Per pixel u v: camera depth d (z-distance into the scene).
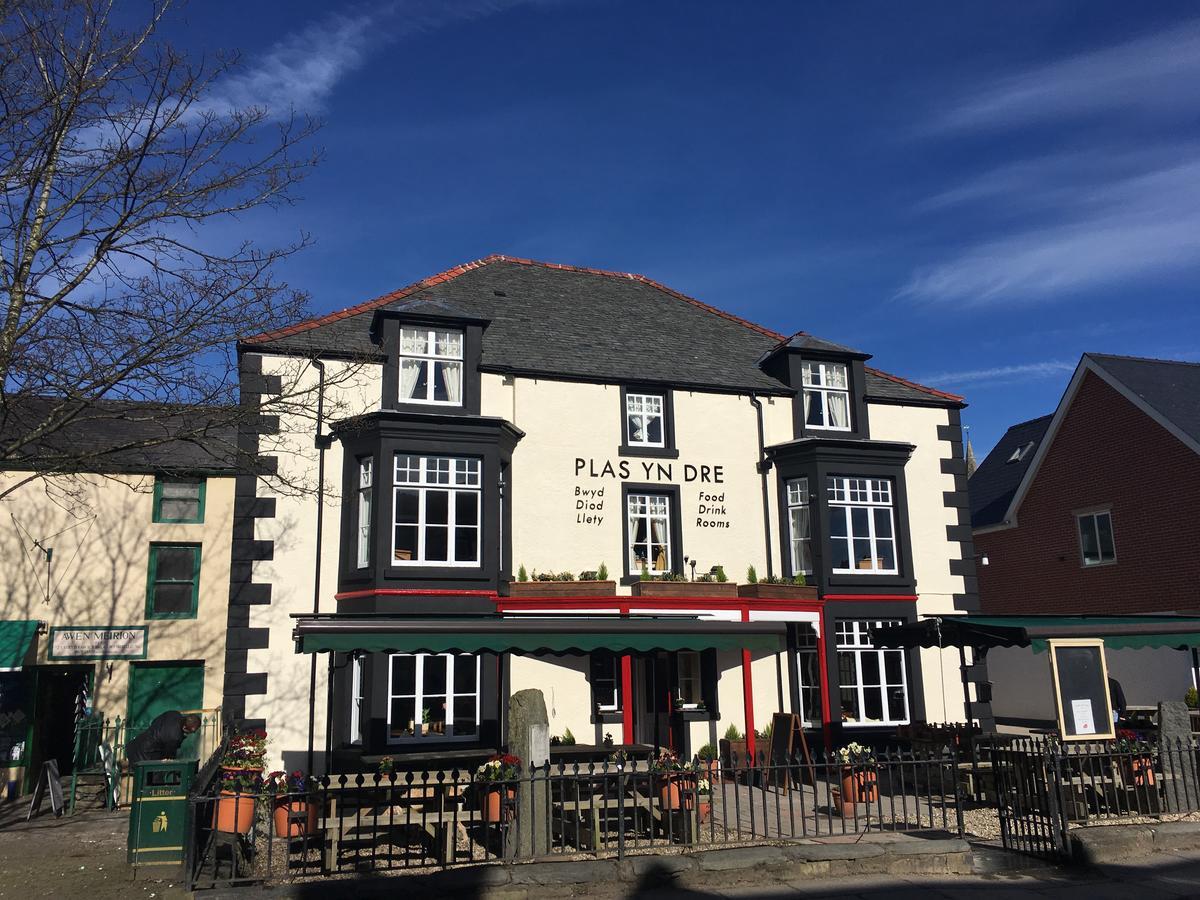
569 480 18.59
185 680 17.45
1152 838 11.33
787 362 20.72
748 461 20.02
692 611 17.50
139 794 10.19
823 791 15.73
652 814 11.23
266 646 16.06
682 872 9.83
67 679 18.03
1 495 12.35
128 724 16.92
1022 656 27.05
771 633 14.80
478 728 16.53
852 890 9.70
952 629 15.74
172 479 18.06
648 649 14.17
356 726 16.14
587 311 22.27
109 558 17.41
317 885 9.08
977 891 9.66
